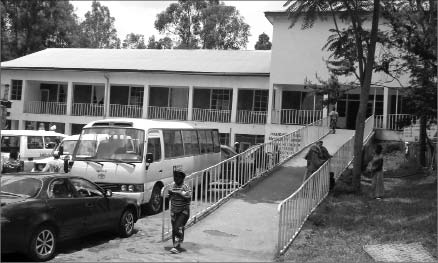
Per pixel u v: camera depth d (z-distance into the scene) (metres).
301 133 22.27
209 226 11.15
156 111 34.28
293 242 10.22
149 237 10.61
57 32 51.50
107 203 10.07
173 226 9.27
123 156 12.88
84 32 59.47
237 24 53.66
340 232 11.01
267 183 15.91
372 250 9.60
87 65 35.66
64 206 8.91
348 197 14.67
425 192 14.98
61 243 9.91
